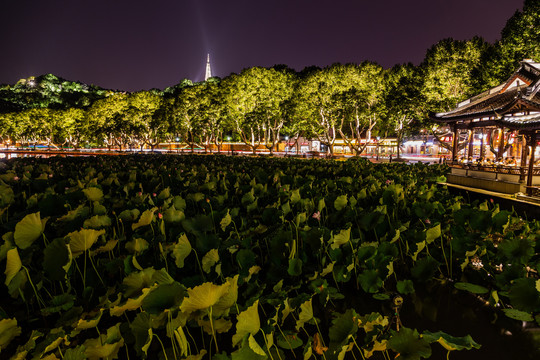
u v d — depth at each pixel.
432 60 23.27
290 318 3.13
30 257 3.19
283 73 36.47
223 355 2.14
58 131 59.50
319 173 11.41
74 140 63.66
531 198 8.74
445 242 4.98
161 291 2.13
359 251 3.65
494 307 3.36
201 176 9.93
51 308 2.66
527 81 13.79
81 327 2.31
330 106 29.06
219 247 3.61
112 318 3.06
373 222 4.48
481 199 10.57
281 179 8.35
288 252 3.63
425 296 3.60
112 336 2.16
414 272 3.69
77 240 2.89
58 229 4.18
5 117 58.53
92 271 3.28
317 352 2.54
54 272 2.77
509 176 10.84
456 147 16.20
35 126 57.72
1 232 4.33
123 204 5.43
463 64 21.36
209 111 37.59
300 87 31.30
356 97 28.02
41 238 3.69
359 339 2.82
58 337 2.14
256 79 34.22
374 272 3.41
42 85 135.38
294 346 2.57
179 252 3.15
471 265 4.38
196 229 3.82
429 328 2.99
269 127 37.00
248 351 1.94
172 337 2.21
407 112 24.86
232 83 36.09
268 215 4.73
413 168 13.45
